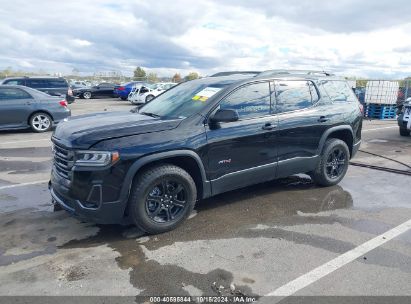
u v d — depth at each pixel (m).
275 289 2.88
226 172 4.27
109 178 3.48
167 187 3.86
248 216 4.39
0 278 3.03
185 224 4.14
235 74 5.12
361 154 8.09
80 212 3.54
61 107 11.58
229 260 3.33
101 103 25.42
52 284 2.95
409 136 10.66
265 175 4.70
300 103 5.03
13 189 5.41
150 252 3.49
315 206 4.74
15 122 10.83
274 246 3.61
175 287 2.91
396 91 15.11
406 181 5.93
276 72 5.00
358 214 4.48
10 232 3.92
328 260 3.33
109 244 3.65
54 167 4.01
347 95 5.77
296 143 4.92
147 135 3.70
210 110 4.13
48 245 3.63
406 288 2.89
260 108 4.57
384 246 3.61
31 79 17.27
